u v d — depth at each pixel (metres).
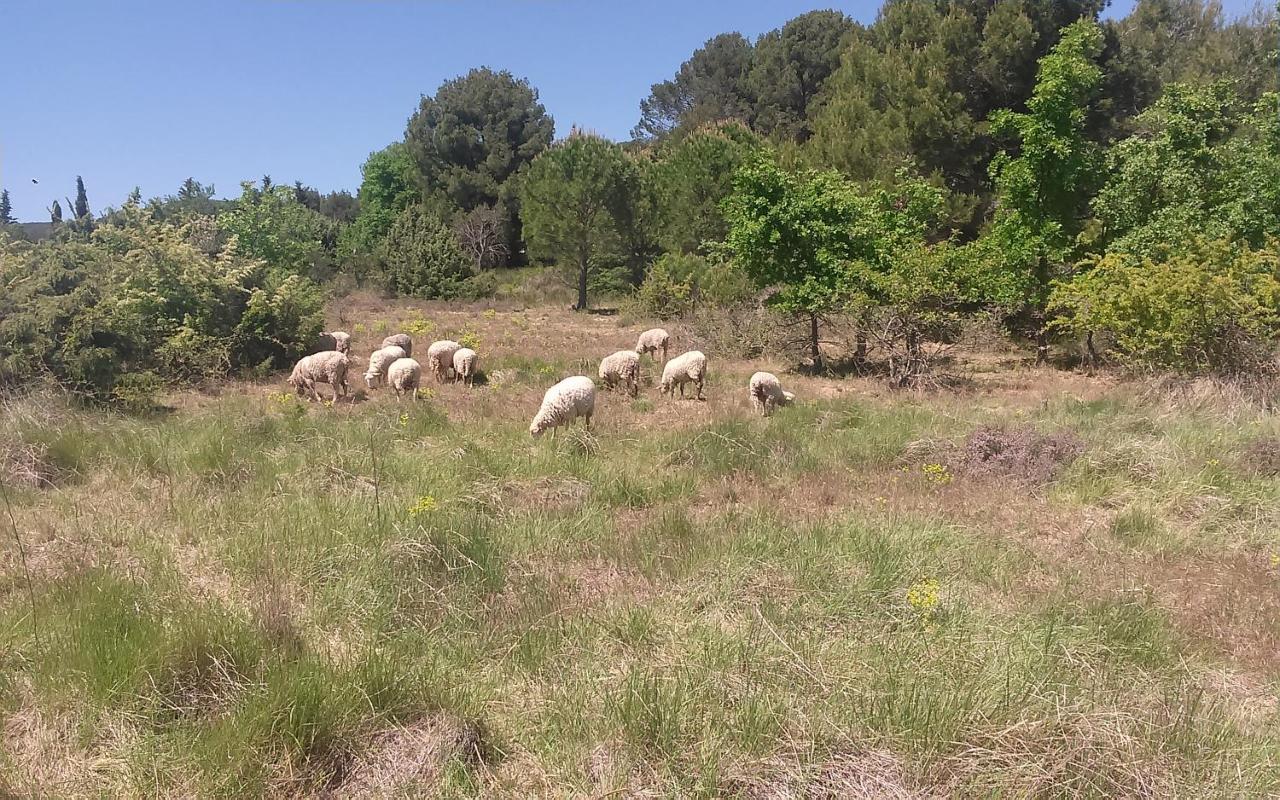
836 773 3.14
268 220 22.17
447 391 12.69
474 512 6.23
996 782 3.09
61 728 3.47
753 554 5.50
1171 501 6.81
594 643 4.35
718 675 3.85
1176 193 14.07
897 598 4.82
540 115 43.25
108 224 13.91
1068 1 20.03
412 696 3.67
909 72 19.61
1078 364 15.16
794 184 14.84
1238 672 4.27
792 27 40.06
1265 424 8.72
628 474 7.58
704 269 22.61
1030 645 4.16
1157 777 3.08
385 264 30.53
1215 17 33.88
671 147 31.56
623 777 3.22
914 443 8.48
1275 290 10.80
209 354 13.01
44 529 5.81
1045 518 6.72
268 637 4.10
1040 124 14.71
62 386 9.90
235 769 3.15
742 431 8.85
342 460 7.64
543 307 28.50
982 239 15.12
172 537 5.73
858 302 13.52
